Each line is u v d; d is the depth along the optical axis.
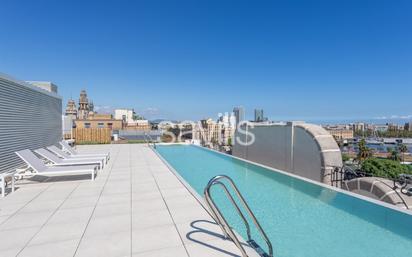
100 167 7.43
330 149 6.88
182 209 3.99
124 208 4.04
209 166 10.30
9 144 6.68
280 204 5.33
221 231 3.17
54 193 4.90
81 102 68.75
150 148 13.93
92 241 2.91
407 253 3.35
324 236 3.84
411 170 15.62
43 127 9.70
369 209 4.62
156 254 2.62
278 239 3.74
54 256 2.59
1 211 3.89
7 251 2.68
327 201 5.41
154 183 5.76
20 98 7.48
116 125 43.72
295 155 7.87
